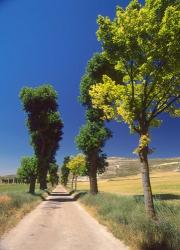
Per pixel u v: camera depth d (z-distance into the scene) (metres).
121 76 20.59
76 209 33.72
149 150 18.31
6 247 14.20
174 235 13.07
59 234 17.91
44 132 61.25
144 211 19.86
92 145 45.84
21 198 34.47
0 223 18.98
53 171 137.88
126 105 18.52
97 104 19.98
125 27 17.28
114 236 17.09
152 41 17.11
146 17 17.09
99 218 23.66
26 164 69.81
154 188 70.12
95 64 40.00
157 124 20.45
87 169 49.12
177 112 20.09
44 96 53.94
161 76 17.80
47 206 37.28
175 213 18.80
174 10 16.27
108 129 46.12
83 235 17.59
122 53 17.83
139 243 13.45
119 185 109.19
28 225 20.97
